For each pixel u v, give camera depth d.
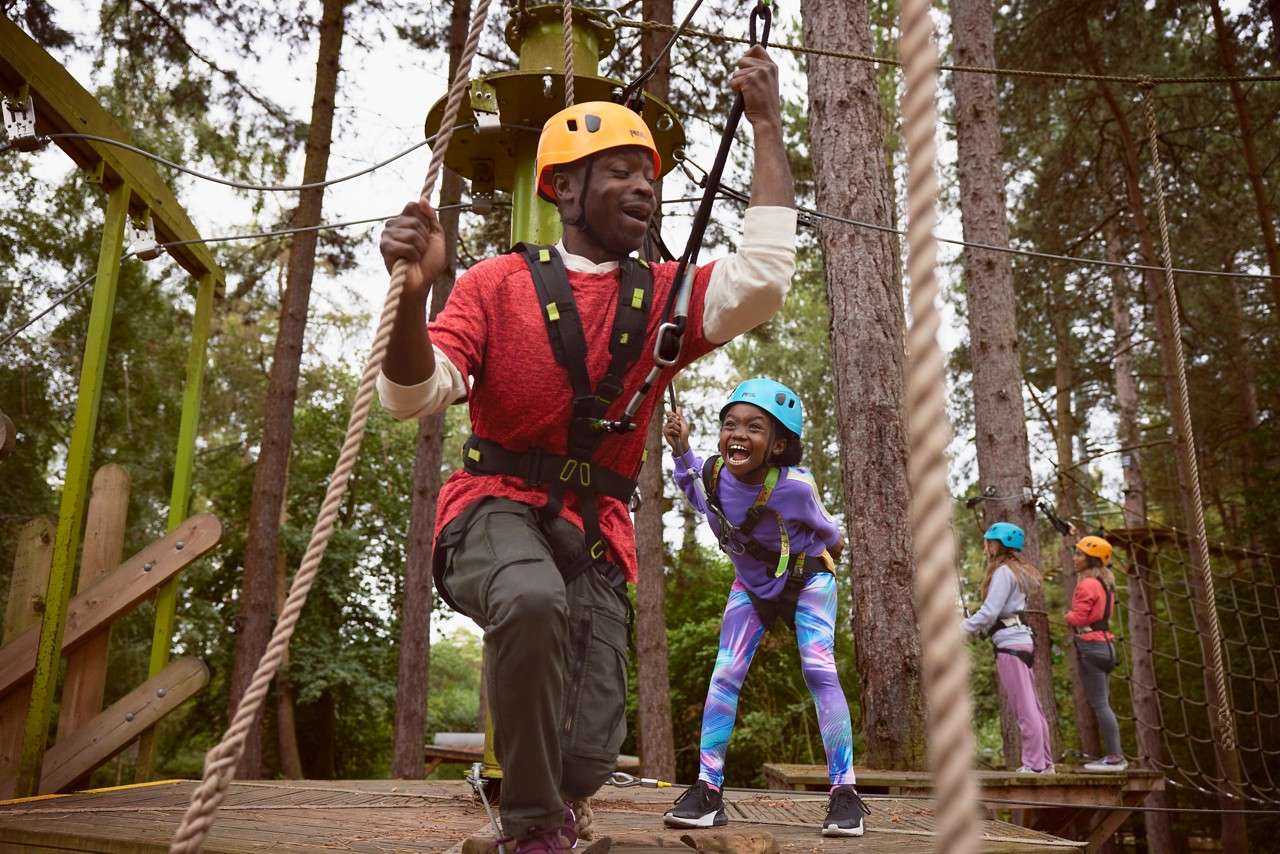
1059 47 15.32
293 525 26.34
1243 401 19.19
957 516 20.69
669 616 22.25
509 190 4.60
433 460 13.47
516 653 1.88
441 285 13.05
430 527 13.31
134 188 4.99
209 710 24.11
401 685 12.93
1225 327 19.00
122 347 16.17
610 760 2.19
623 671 2.28
